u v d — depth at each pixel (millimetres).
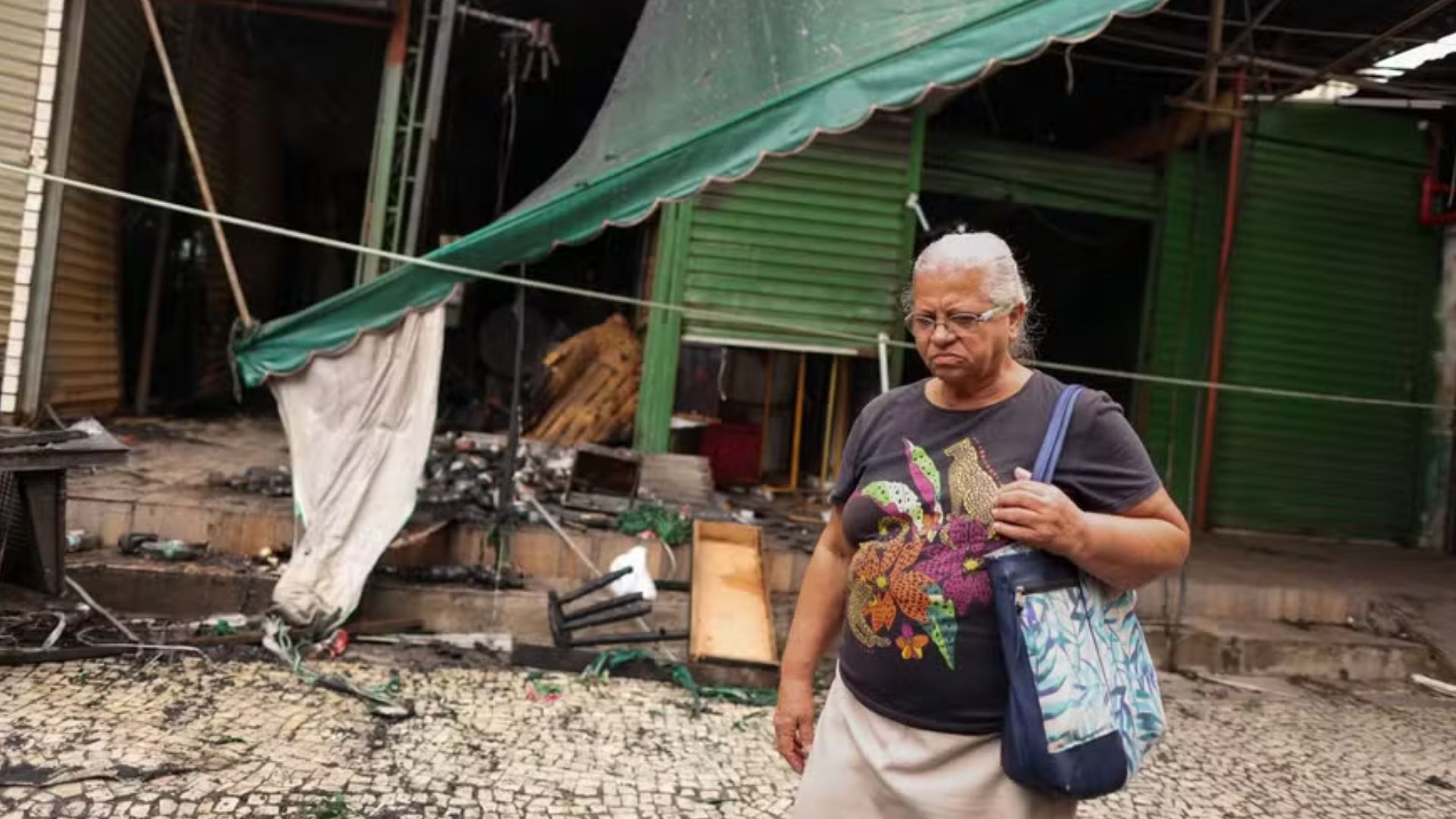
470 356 9273
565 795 3053
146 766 2900
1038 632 1573
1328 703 4852
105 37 6840
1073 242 8828
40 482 4023
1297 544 7684
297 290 10477
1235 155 7504
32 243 6320
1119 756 1577
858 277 6801
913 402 1829
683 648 4504
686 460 6352
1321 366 8023
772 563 5242
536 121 10586
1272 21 6133
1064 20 3783
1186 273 7816
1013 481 1640
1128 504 1633
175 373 8672
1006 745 1572
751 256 6703
